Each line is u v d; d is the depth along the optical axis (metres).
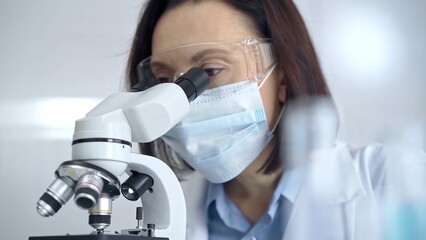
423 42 1.25
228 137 1.16
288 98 1.22
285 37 1.23
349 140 1.22
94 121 0.72
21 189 1.36
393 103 1.23
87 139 0.71
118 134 0.73
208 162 1.17
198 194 1.32
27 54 1.42
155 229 0.85
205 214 1.31
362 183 1.17
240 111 1.15
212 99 1.15
